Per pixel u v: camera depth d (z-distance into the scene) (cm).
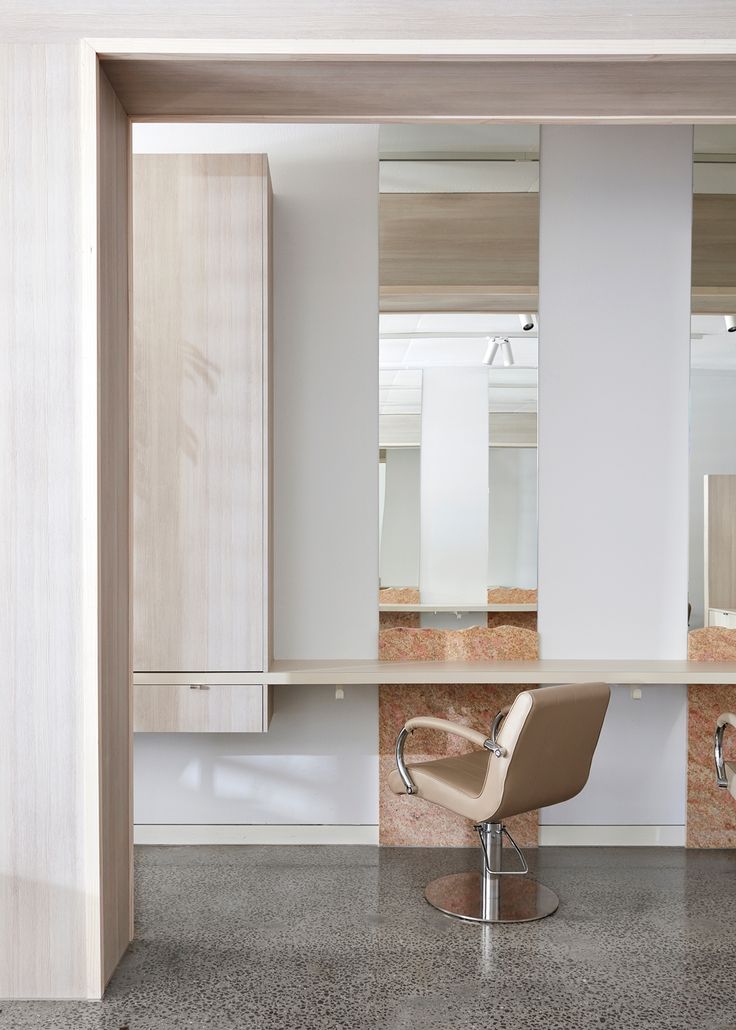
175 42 252
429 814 395
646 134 398
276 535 395
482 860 366
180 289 361
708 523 400
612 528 400
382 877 356
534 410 399
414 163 396
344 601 396
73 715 256
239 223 360
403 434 397
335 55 251
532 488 399
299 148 395
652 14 250
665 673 363
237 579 358
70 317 257
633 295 399
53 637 256
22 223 257
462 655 397
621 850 393
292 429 395
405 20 251
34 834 256
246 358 360
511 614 398
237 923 312
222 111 290
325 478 396
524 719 295
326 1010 253
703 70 260
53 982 258
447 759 352
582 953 290
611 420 399
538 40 250
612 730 399
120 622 282
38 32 255
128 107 287
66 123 257
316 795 398
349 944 295
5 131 257
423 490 397
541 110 288
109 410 271
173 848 392
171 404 360
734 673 362
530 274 398
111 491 272
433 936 302
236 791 397
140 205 361
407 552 396
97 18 254
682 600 399
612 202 398
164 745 397
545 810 399
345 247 395
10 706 256
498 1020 248
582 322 399
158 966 279
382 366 396
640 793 399
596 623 400
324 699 396
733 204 400
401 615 396
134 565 358
